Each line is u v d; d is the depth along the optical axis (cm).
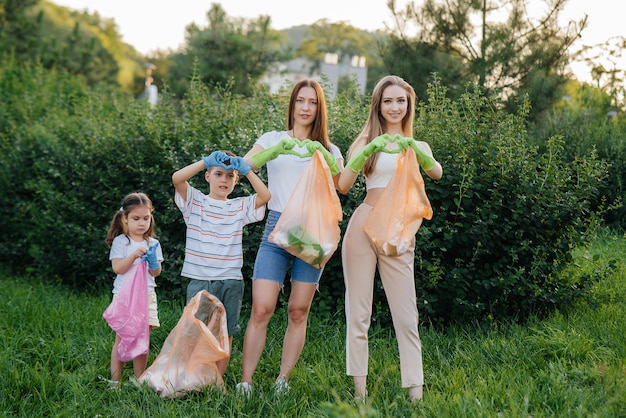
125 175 655
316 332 507
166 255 595
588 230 555
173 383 377
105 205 656
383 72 1249
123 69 5156
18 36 2220
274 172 406
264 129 597
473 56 1162
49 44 2281
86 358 445
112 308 397
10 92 1200
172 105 689
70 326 507
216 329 386
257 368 437
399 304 382
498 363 436
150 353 470
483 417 334
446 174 525
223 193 404
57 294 624
